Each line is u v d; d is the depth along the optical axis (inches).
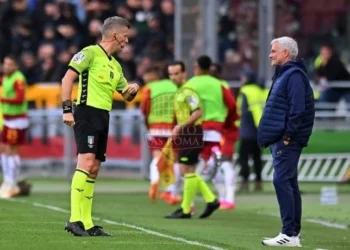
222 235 1368.1
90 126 1248.2
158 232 1344.7
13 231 1285.7
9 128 2075.5
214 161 1815.9
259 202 2042.3
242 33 3021.7
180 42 2492.6
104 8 3021.7
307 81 1257.4
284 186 1249.4
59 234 1258.0
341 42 3120.1
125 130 2637.8
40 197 2038.6
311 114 1262.3
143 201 2000.5
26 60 2984.7
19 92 2065.7
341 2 3107.8
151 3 2999.5
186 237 1291.8
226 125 1876.2
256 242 1285.7
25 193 2075.5
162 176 1905.8
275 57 1266.0
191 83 1801.2
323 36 3090.6
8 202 1844.2
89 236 1242.0
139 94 2679.6
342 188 2406.5
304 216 1748.3
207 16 2472.9
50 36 3056.1
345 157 2506.2
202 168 1903.3
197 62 1815.9
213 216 1718.8
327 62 2723.9
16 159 2084.2
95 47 1259.8
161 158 1882.4
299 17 3090.6
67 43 3034.0
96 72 1251.2
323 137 2529.5
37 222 1414.9
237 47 3011.8
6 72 2078.0
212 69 1916.8
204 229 1457.9
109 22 1264.8
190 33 2488.9
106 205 1882.4
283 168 1251.2
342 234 1457.9
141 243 1182.9
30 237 1221.1
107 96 1259.8
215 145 1811.0
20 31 3157.0
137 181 2596.0
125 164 2647.6
